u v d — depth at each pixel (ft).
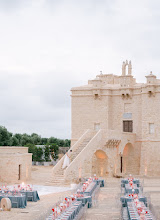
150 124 197.16
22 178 172.35
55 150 302.66
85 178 160.66
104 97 209.56
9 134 269.64
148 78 194.90
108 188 146.92
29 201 115.24
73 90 216.54
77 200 102.06
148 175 194.39
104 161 187.11
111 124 210.59
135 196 99.60
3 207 101.14
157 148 193.67
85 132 189.78
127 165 205.98
